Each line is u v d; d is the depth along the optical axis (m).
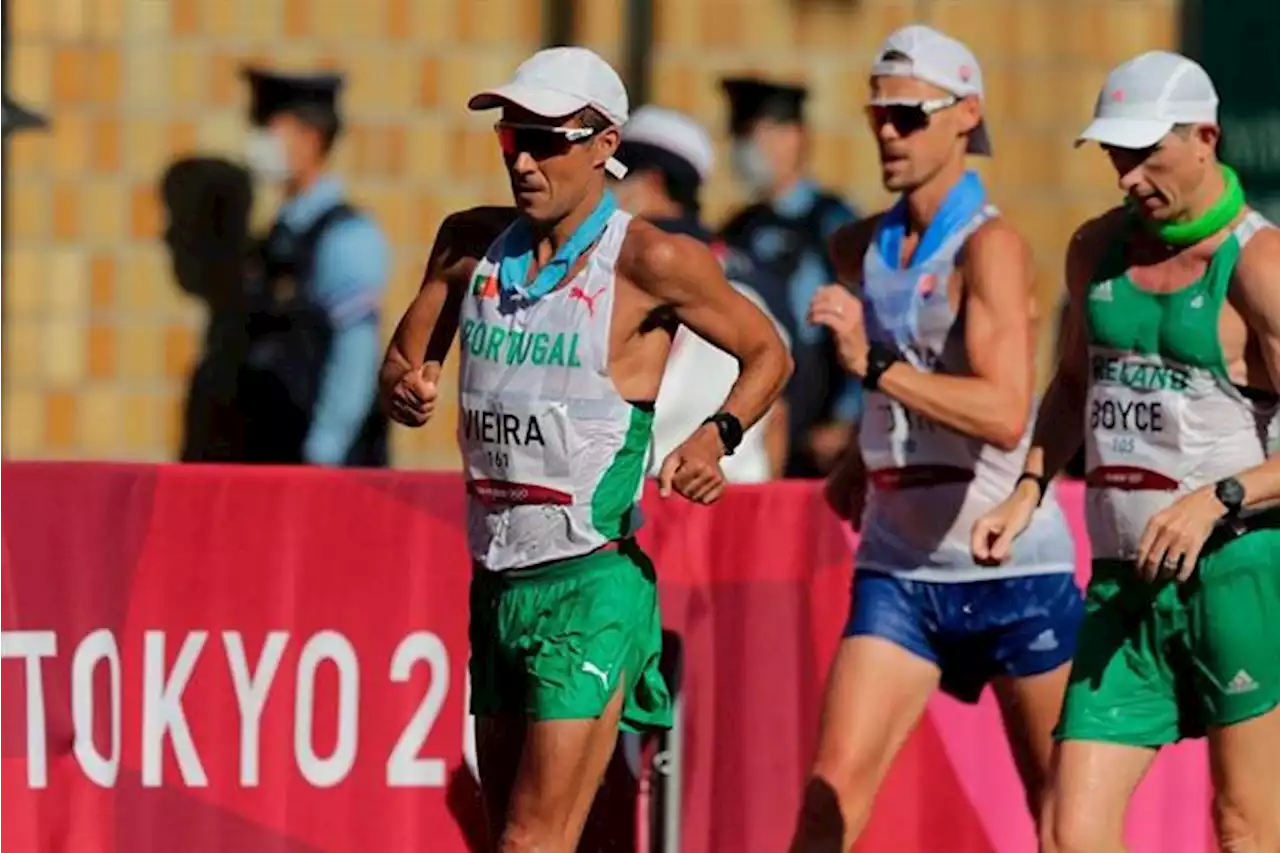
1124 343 19.73
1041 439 20.67
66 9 31.44
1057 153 34.78
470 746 22.53
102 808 21.50
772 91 29.84
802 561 23.36
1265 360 19.25
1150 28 34.91
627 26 33.28
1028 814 23.92
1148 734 19.78
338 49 32.34
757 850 23.22
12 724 21.23
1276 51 34.94
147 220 31.58
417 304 19.44
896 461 21.58
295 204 29.28
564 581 18.72
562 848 18.81
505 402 18.59
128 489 21.58
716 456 18.30
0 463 21.23
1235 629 19.50
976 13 34.38
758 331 18.61
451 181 32.81
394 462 32.44
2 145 31.36
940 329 21.22
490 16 32.81
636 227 18.45
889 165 21.34
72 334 31.62
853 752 21.28
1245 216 19.34
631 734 22.81
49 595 21.34
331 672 22.17
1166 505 19.64
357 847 22.23
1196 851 24.27
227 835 21.86
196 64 31.86
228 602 21.88
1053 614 21.75
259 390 29.30
